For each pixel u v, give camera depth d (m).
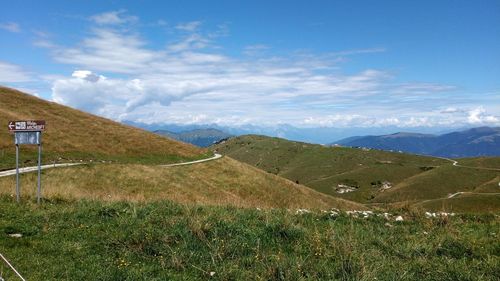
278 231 12.66
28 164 54.22
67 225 13.59
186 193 59.00
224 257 10.41
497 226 14.98
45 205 17.62
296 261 9.47
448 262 10.14
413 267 9.80
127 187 54.62
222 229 12.45
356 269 9.11
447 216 15.88
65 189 25.19
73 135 78.56
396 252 11.01
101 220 14.33
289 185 84.19
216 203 19.61
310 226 14.13
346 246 10.60
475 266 9.89
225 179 77.56
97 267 9.64
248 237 12.05
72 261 10.08
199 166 81.25
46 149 65.75
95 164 59.88
